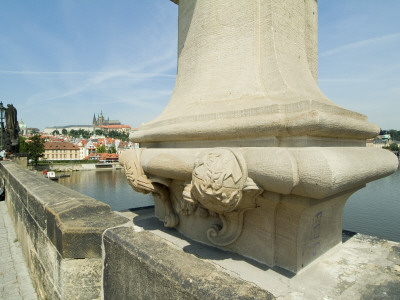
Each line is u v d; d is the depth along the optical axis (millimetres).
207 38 2367
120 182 33312
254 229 1773
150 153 2223
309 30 2494
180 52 2857
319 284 1525
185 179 1979
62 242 2014
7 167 8062
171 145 2352
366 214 11523
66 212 2328
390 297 1413
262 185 1517
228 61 2207
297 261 1604
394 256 1942
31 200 3336
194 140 2107
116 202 20375
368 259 1888
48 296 2533
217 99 2133
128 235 1843
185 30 2748
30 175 5406
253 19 2107
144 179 2293
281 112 1587
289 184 1353
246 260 1774
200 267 1327
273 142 1617
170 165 1960
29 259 3572
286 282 1524
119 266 1749
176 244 2088
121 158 2488
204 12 2418
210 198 1538
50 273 2449
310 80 2184
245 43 2137
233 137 1827
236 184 1503
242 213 1800
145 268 1463
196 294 1130
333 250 1995
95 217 2307
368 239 2301
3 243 4684
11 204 6086
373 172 1641
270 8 2049
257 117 1644
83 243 2031
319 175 1290
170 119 2271
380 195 15508
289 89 1818
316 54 2588
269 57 2023
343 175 1330
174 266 1340
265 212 1698
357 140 2035
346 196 1966
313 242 1755
